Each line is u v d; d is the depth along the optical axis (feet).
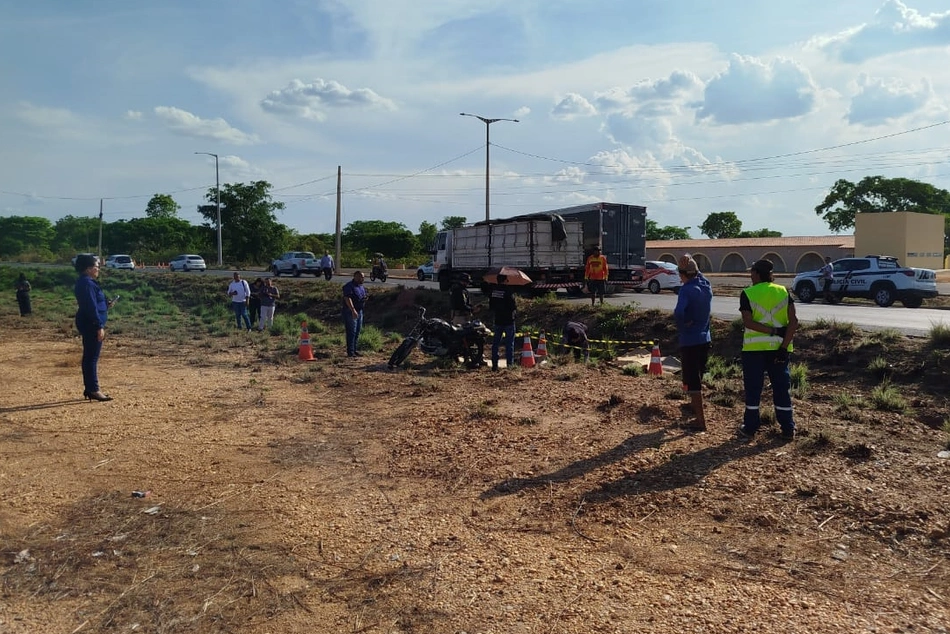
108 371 42.06
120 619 12.88
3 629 12.59
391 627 12.44
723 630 12.01
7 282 146.61
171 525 17.33
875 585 13.52
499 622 12.48
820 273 85.46
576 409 27.68
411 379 37.78
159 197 415.03
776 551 15.10
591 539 16.05
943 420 27.30
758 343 22.54
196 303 107.24
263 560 15.30
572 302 69.67
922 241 173.88
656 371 37.96
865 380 34.99
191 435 26.05
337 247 165.78
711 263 200.85
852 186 239.09
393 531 16.84
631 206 99.19
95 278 32.63
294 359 47.29
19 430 26.58
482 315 69.77
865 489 17.97
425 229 331.36
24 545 16.17
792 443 22.15
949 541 15.08
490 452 22.76
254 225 268.41
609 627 12.19
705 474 19.56
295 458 23.13
